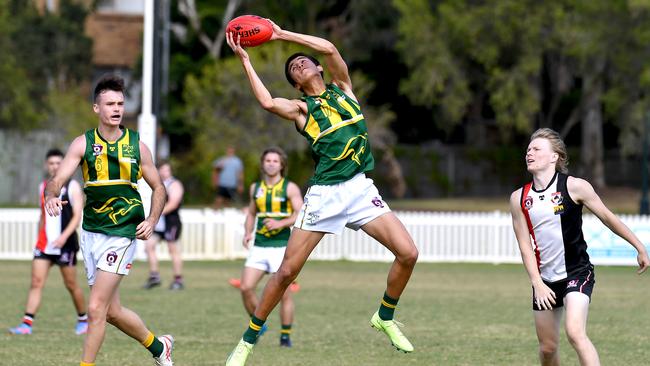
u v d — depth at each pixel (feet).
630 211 366.63
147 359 97.66
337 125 78.43
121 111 76.23
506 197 467.11
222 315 135.64
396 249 78.95
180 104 442.50
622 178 488.02
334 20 467.11
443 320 131.95
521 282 191.72
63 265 115.14
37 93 436.35
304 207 79.82
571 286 72.38
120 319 79.56
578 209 73.20
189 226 242.58
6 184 413.18
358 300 156.87
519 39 360.28
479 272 215.72
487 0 356.18
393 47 448.24
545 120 459.32
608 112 368.68
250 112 376.27
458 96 379.76
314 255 244.01
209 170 400.67
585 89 388.16
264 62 376.68
